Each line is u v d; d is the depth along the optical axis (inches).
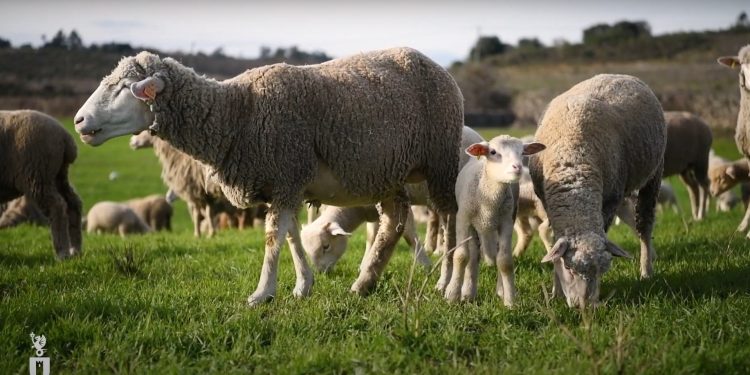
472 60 4581.7
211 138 401.4
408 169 439.5
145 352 336.2
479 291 444.1
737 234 616.1
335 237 534.9
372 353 326.6
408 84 438.9
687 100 2407.7
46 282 474.6
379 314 370.6
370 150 418.9
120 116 394.0
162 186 1774.1
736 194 1216.8
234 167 405.1
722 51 3644.2
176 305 398.0
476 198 398.0
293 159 402.6
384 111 423.5
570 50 4271.7
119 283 465.7
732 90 2556.6
